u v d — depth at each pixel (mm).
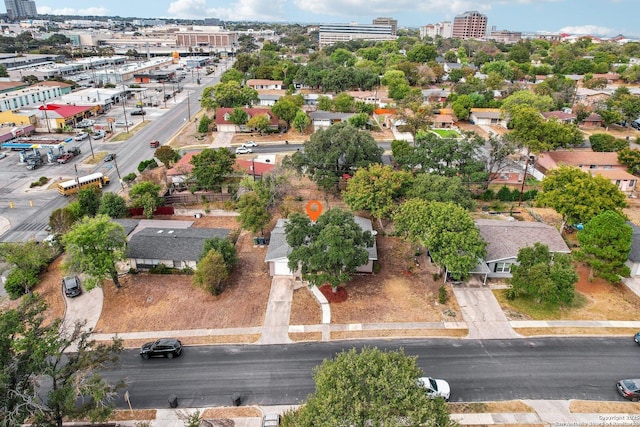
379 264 46656
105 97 125062
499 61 167500
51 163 79812
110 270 41406
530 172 73312
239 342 35969
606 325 37312
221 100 110562
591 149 83688
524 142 68625
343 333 36719
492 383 31312
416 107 100188
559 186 49781
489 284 43156
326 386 22438
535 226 47312
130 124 107875
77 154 84875
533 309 39375
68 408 24375
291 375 32531
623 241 39469
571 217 48250
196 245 47094
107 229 40625
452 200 48688
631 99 106312
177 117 115875
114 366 33531
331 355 34344
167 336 36812
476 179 59906
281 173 62719
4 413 22422
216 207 61250
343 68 142375
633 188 67062
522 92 110750
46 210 61625
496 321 37938
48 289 43781
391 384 21656
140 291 43000
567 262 38594
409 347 35000
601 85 138250
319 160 62219
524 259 39219
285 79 150625
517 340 35688
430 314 38844
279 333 36875
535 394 30406
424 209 42875
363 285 43188
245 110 102250
